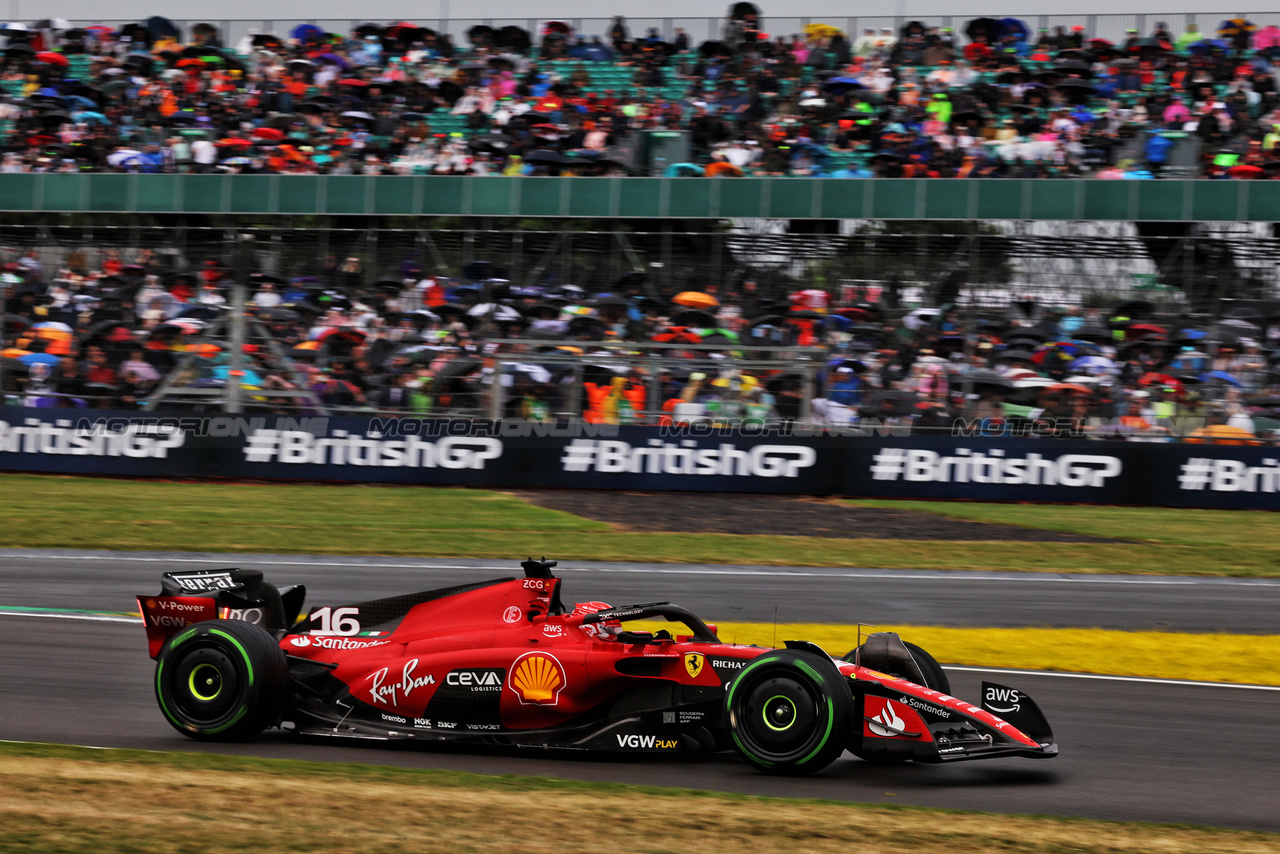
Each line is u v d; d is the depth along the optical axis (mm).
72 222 92062
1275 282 79688
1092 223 81438
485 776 20672
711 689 22828
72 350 83000
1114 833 18172
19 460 79562
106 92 104000
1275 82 91938
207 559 53469
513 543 58406
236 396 81000
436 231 89188
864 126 90938
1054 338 79062
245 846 16016
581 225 87812
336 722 24062
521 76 102625
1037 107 91875
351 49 107750
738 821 17875
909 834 17500
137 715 26812
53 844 15805
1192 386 74312
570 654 23266
